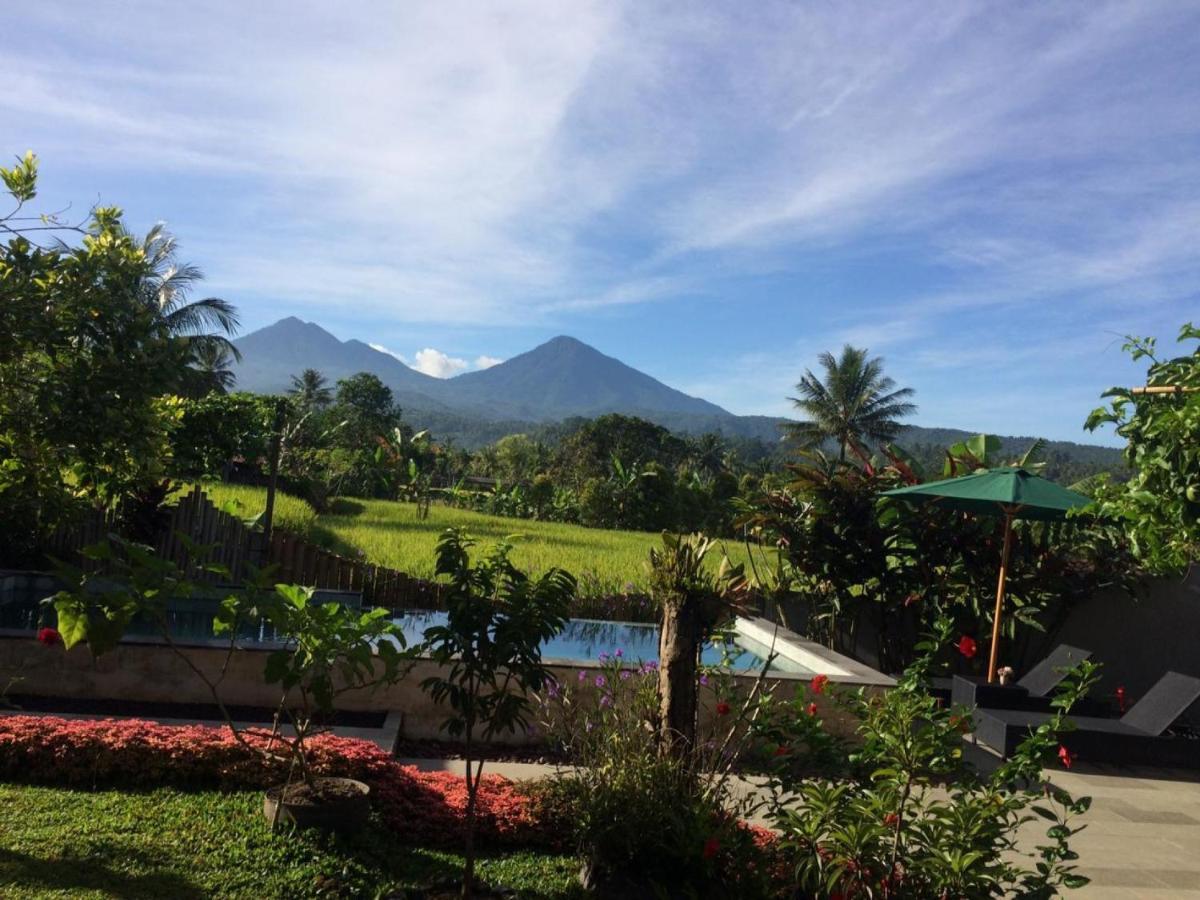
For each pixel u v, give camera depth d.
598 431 63.59
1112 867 5.68
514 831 5.08
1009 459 12.64
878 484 11.34
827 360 55.28
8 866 3.96
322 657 4.56
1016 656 11.24
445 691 4.24
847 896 3.50
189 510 12.99
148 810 4.88
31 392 4.19
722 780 4.61
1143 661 10.64
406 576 13.69
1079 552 10.85
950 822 3.67
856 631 12.00
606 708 5.62
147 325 4.32
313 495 24.98
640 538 25.77
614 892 4.27
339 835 4.66
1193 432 3.36
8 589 11.81
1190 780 7.97
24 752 5.33
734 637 5.65
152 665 7.45
